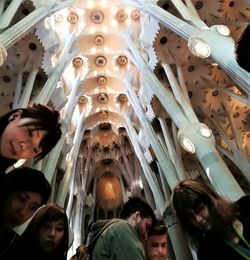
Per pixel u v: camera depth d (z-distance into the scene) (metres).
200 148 10.00
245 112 17.97
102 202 30.14
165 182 18.39
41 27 13.42
